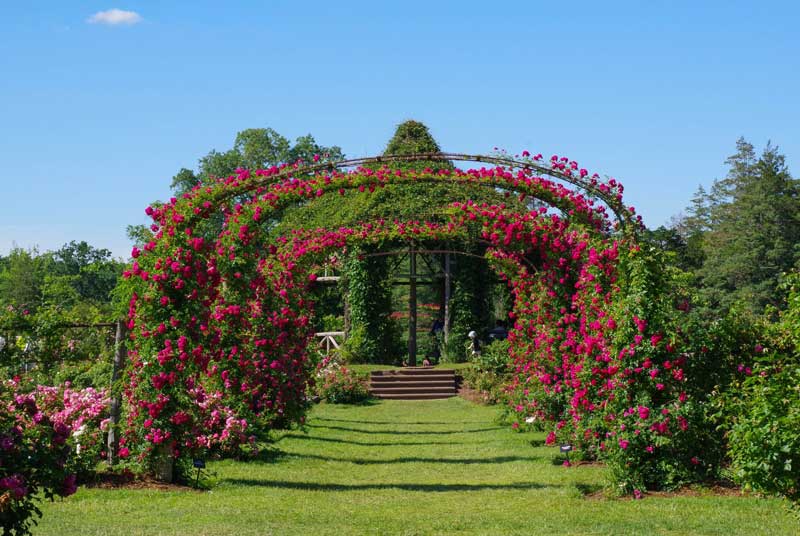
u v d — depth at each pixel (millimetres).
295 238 16203
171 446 9359
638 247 9406
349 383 22297
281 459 11898
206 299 9922
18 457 5523
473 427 16406
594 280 11219
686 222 66938
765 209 42781
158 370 9273
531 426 14891
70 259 82938
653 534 6727
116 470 9328
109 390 9695
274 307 14875
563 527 7078
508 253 15023
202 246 9617
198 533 6664
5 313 8602
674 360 8891
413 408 20906
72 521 7008
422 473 11008
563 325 12805
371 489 9633
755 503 7926
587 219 11484
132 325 9453
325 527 7156
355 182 10891
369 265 26766
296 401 15117
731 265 41188
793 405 6074
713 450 8812
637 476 8789
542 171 10867
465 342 26859
